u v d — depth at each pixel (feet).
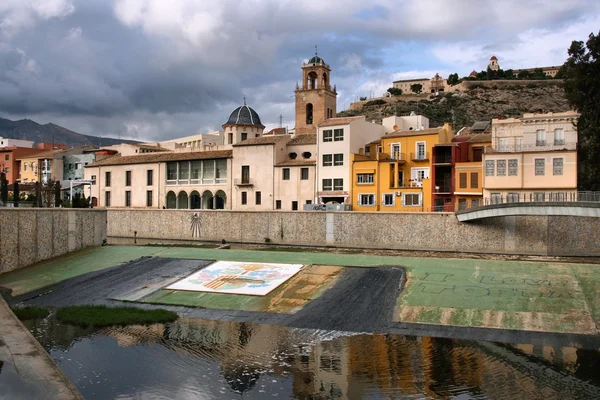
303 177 254.47
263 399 69.26
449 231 186.39
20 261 173.37
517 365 82.12
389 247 195.83
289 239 215.51
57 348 91.86
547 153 199.21
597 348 90.22
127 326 106.83
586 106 194.29
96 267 169.07
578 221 171.22
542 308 113.70
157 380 75.87
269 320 111.86
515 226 177.27
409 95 593.83
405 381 75.51
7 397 57.06
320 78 307.78
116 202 318.04
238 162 271.69
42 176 363.35
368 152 254.88
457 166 221.25
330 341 96.32
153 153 325.01
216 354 88.48
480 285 132.98
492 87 584.81
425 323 106.73
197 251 192.65
